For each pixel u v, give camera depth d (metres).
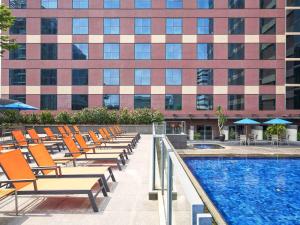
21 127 26.03
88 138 21.62
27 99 42.09
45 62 42.19
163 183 6.19
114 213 5.86
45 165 7.42
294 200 10.25
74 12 42.09
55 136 19.31
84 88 42.03
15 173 5.86
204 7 42.06
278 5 42.09
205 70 42.03
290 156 20.72
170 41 41.94
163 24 41.94
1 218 5.49
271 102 42.19
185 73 41.88
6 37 22.31
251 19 42.06
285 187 12.23
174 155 3.69
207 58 42.06
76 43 42.19
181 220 2.69
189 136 42.06
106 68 42.09
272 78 42.16
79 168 7.75
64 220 5.43
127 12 41.97
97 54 42.09
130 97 41.97
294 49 42.12
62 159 8.77
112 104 42.06
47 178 6.74
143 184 8.27
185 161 19.86
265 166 17.88
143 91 41.94
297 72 42.16
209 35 42.00
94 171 7.34
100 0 42.00
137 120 31.17
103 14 42.03
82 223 5.30
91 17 42.06
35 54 42.12
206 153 20.84
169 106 41.97
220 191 11.56
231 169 16.77
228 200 10.28
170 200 3.71
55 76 42.12
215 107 41.91
